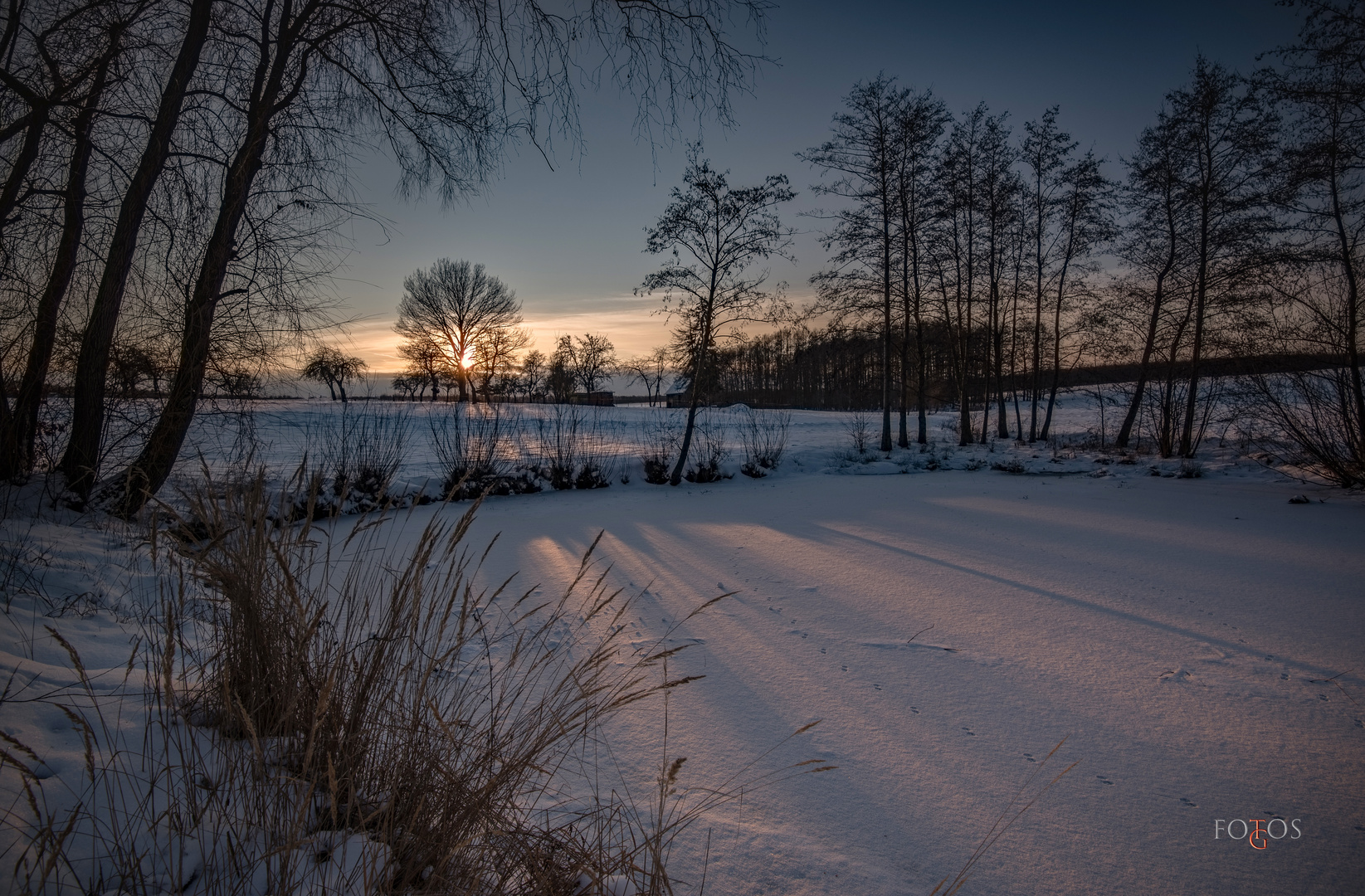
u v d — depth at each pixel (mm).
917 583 6547
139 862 1496
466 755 2148
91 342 6703
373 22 7453
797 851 2547
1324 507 10500
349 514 9539
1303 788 3111
